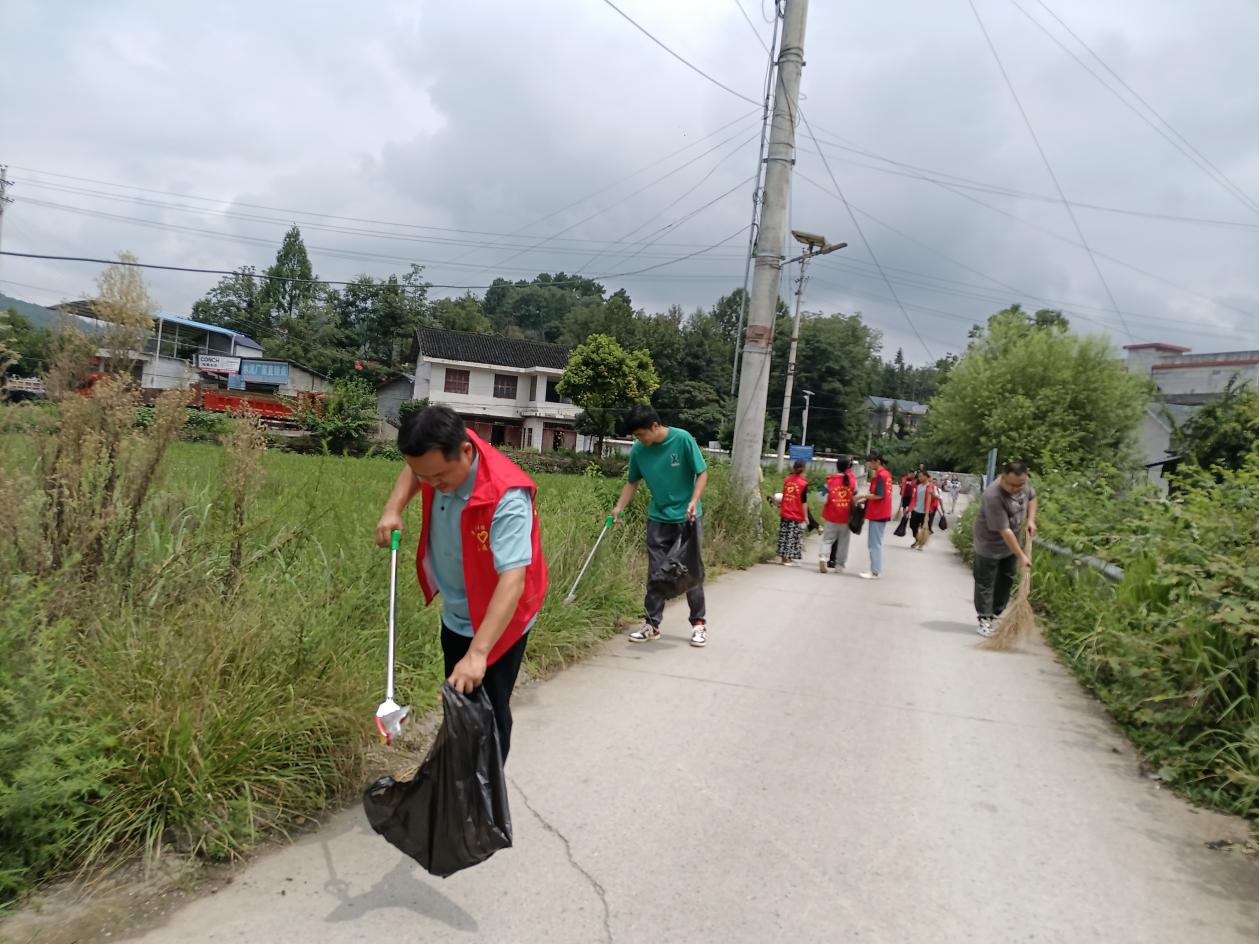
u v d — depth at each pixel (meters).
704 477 6.12
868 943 2.57
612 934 2.56
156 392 4.29
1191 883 3.01
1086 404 26.97
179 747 2.82
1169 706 4.36
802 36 12.20
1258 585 4.16
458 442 2.64
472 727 2.50
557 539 6.48
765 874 2.95
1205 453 20.73
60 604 3.34
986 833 3.34
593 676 5.25
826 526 11.48
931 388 109.75
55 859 2.65
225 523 4.52
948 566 13.88
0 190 23.88
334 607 4.09
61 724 2.75
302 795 3.13
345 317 65.50
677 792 3.58
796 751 4.13
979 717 4.83
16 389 3.87
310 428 30.50
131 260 4.00
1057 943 2.61
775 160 12.33
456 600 2.99
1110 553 6.90
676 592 6.14
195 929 2.45
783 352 66.25
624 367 42.81
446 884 2.78
